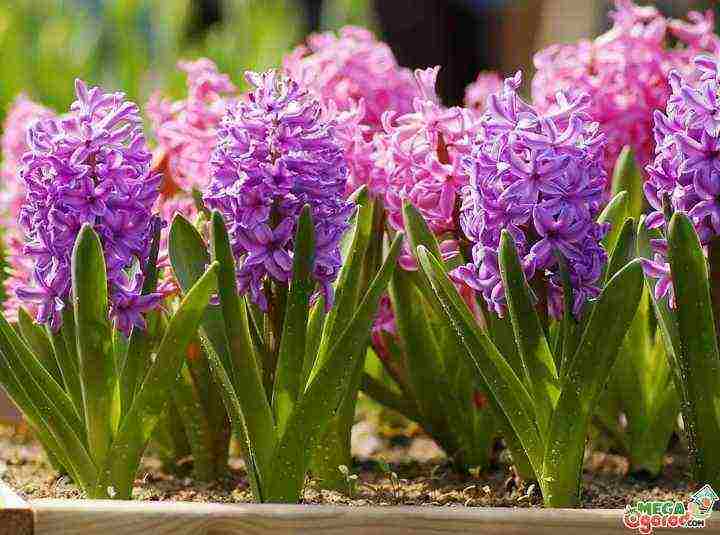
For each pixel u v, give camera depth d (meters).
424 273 1.56
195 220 1.68
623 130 1.76
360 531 1.46
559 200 1.47
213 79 1.73
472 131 1.59
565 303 1.48
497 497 1.61
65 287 1.50
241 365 1.49
